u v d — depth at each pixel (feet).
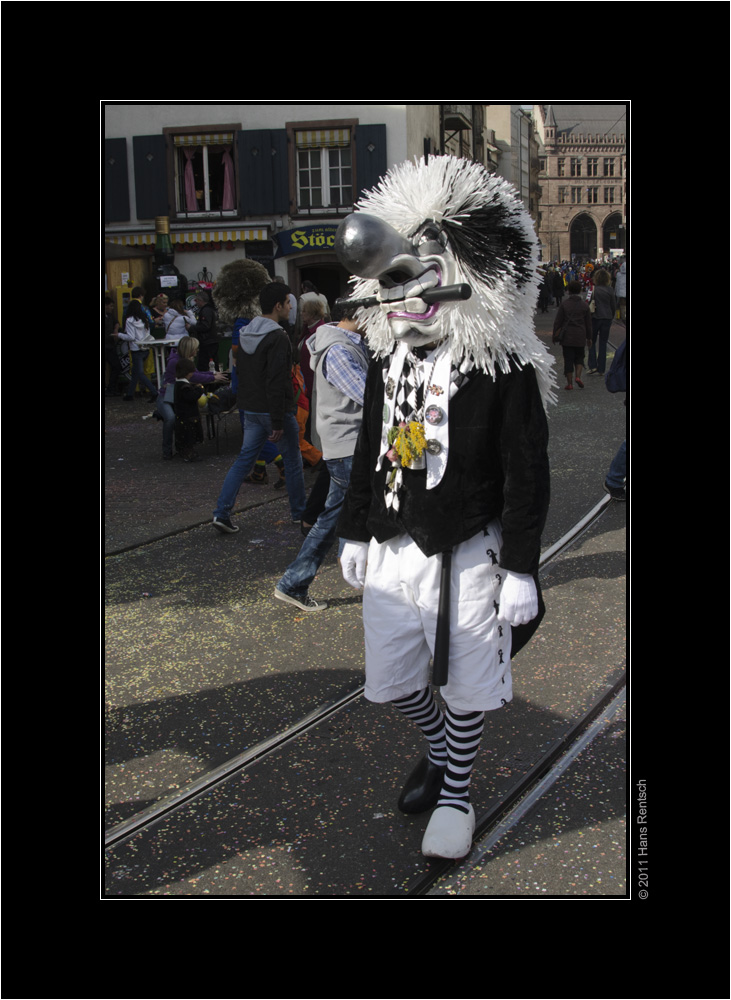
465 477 7.64
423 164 7.87
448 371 7.59
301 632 14.11
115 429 36.40
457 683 7.95
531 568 7.56
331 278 62.64
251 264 25.88
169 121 57.41
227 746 10.69
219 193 58.95
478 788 9.42
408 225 7.68
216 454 30.25
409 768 10.04
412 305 7.37
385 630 8.22
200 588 16.37
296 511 20.31
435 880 8.14
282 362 18.40
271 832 8.93
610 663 12.17
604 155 267.59
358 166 56.85
